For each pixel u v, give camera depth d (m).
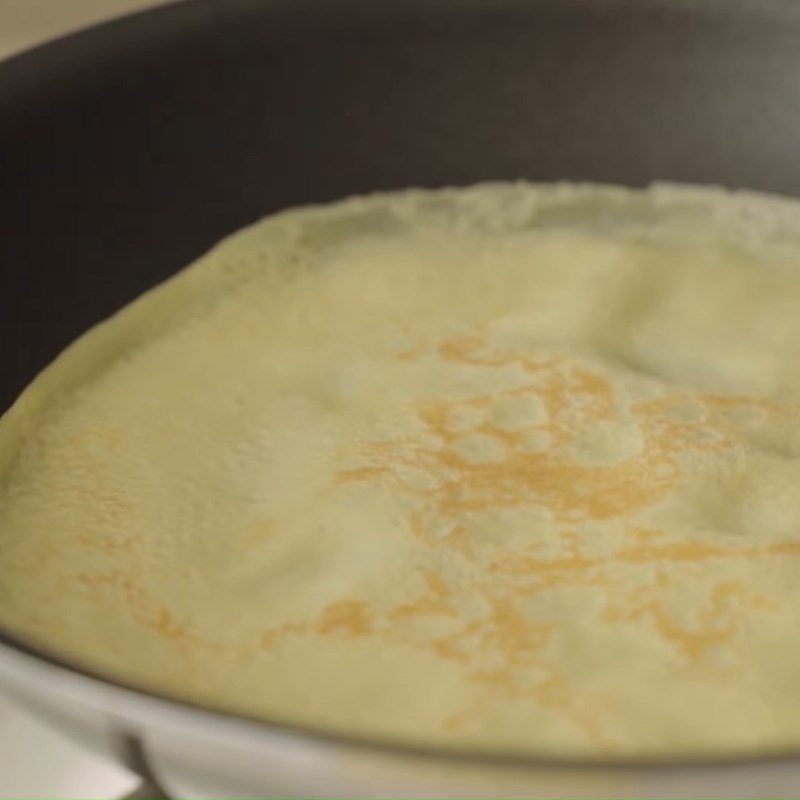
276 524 0.59
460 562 0.57
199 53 0.64
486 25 0.66
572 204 0.69
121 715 0.46
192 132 0.65
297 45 0.65
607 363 0.63
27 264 0.62
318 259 0.68
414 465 0.60
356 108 0.67
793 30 0.66
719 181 0.68
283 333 0.65
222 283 0.66
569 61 0.67
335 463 0.60
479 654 0.55
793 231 0.68
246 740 0.46
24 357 0.63
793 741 0.53
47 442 0.62
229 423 0.62
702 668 0.54
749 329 0.65
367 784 0.46
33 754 0.56
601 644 0.55
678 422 0.61
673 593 0.56
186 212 0.66
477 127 0.68
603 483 0.59
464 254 0.68
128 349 0.65
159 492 0.60
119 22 0.63
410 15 0.66
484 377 0.63
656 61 0.67
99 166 0.63
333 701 0.54
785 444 0.61
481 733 0.53
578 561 0.57
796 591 0.56
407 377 0.63
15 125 0.61
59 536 0.59
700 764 0.45
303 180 0.67
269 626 0.56
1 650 0.47
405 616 0.56
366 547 0.58
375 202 0.68
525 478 0.59
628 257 0.67
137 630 0.56
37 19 0.74
